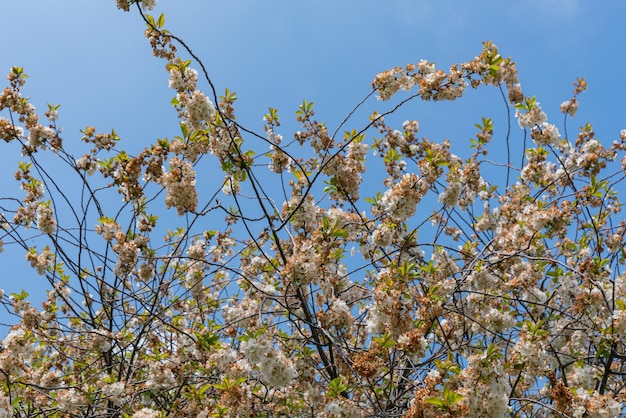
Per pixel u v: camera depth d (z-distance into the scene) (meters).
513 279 6.12
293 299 5.99
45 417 6.18
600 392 5.29
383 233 5.47
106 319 8.52
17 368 5.61
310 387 5.67
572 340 5.98
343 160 6.06
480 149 7.52
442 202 6.30
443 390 3.91
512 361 4.47
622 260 6.96
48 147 6.74
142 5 5.33
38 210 6.78
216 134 5.40
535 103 6.71
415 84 5.96
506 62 6.64
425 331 4.81
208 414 5.25
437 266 6.25
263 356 4.07
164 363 6.04
